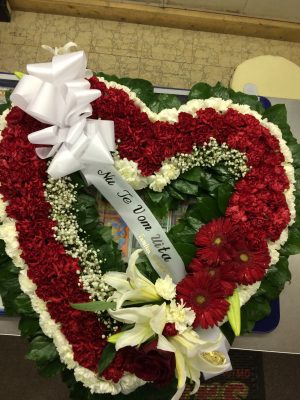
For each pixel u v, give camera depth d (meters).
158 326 0.64
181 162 0.79
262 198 0.77
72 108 0.74
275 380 1.34
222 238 0.74
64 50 0.82
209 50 1.70
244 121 0.80
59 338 0.71
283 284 0.80
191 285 0.70
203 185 0.81
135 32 1.69
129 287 0.68
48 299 0.70
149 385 0.75
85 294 0.71
